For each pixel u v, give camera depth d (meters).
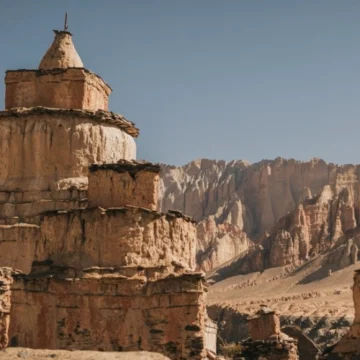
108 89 54.97
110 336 34.88
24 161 49.25
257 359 42.81
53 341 35.00
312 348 59.06
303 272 169.62
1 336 40.78
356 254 167.00
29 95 51.34
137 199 37.72
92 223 36.22
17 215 47.91
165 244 37.00
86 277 35.16
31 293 35.91
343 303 126.00
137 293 35.25
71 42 54.28
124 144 51.53
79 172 48.81
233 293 167.25
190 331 34.66
